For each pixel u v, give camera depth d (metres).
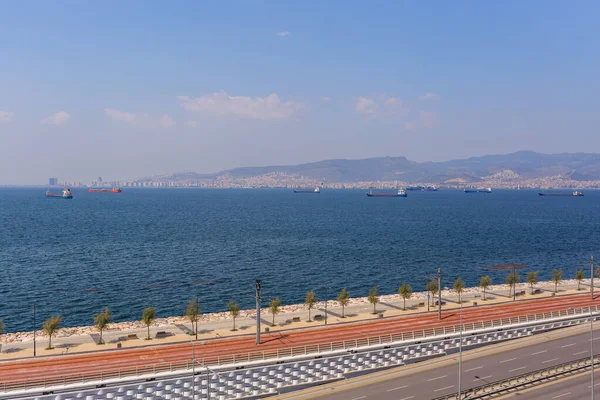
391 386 68.62
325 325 95.81
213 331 91.75
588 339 87.56
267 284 144.75
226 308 119.94
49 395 61.69
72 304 121.69
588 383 67.50
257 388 69.75
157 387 65.62
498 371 72.88
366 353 76.75
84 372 70.00
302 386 71.12
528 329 91.69
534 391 65.06
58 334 90.81
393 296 123.88
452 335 85.94
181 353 78.75
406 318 100.62
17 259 177.38
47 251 195.62
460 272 164.75
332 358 74.38
